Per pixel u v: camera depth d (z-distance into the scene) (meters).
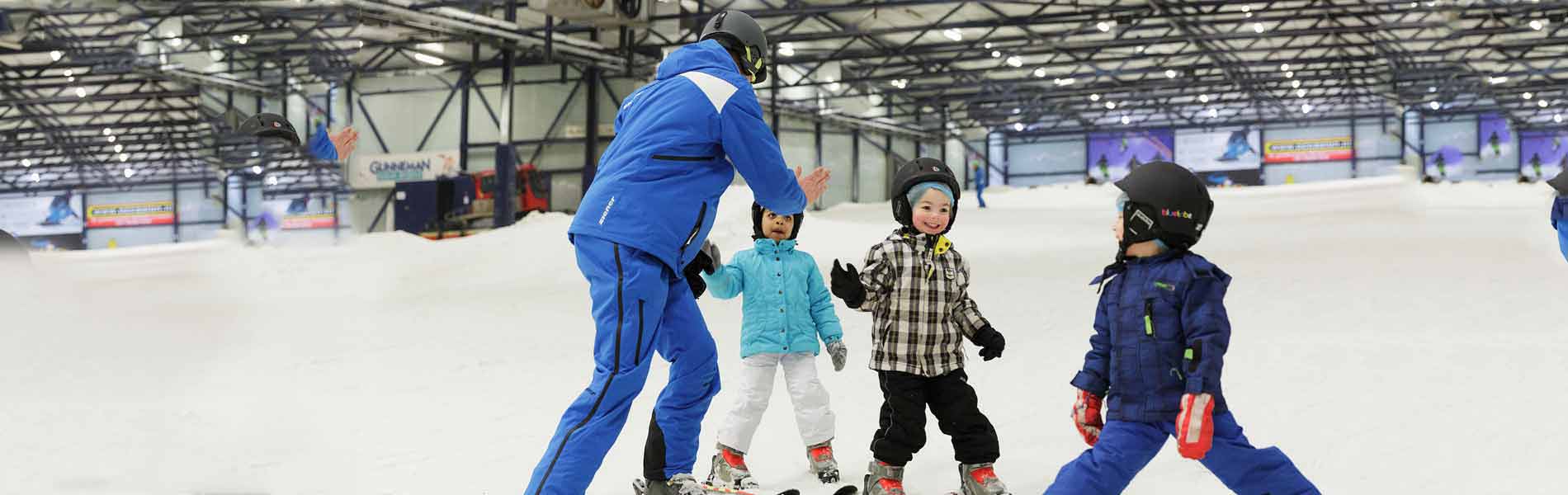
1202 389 2.42
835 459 4.18
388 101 32.72
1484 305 7.17
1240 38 32.25
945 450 4.19
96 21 30.12
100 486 3.70
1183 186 2.56
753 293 3.91
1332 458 3.84
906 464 3.64
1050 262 11.70
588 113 30.00
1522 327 6.26
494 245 14.51
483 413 5.20
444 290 11.59
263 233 43.97
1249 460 2.52
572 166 30.91
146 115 41.66
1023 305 8.32
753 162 2.95
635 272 2.81
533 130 31.25
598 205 2.88
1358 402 4.62
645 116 2.96
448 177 30.41
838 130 42.50
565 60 28.97
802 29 33.00
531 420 5.02
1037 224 20.30
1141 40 33.34
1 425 4.70
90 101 36.47
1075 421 2.77
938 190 3.46
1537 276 8.47
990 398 5.14
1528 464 3.65
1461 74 41.72
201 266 13.38
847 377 5.79
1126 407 2.61
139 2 28.38
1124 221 2.63
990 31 33.09
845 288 3.33
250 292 11.48
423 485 3.80
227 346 7.50
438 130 32.31
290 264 13.31
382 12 24.42
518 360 6.87
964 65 40.59
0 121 41.69
